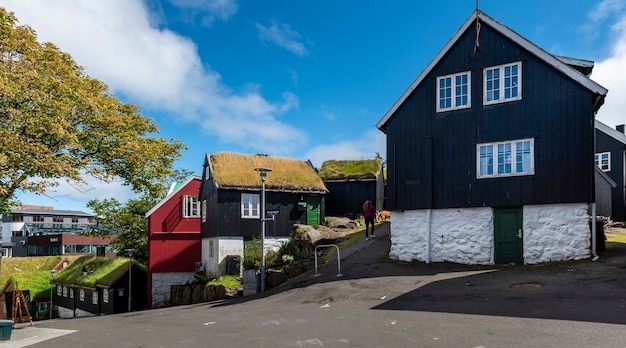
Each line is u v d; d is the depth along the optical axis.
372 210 23.84
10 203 20.34
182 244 29.52
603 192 29.53
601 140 31.39
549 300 10.31
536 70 16.53
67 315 38.16
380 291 13.72
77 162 18.17
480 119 17.45
